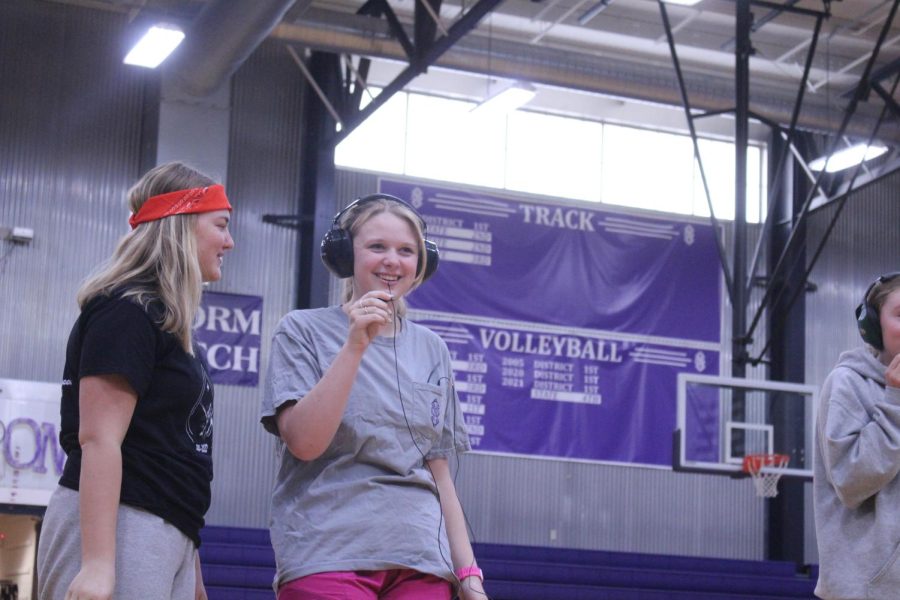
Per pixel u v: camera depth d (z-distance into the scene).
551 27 13.70
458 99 14.78
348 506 2.77
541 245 14.77
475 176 14.71
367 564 2.71
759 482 12.38
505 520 14.23
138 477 2.50
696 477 15.03
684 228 15.32
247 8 10.45
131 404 2.48
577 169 15.11
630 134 15.39
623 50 14.39
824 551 3.14
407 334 3.01
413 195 14.35
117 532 2.46
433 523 2.84
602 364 14.77
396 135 14.48
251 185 13.72
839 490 3.05
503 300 14.51
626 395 14.80
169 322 2.54
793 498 14.94
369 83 14.38
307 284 13.52
